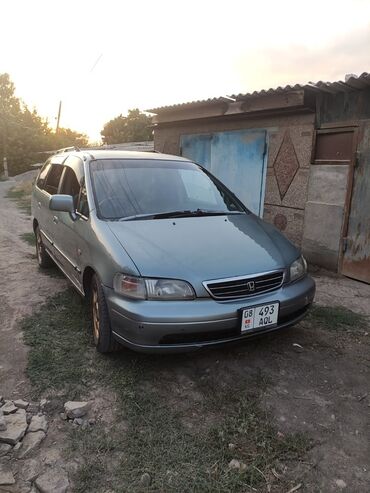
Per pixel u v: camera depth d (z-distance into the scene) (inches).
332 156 233.1
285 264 130.6
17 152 1556.3
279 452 95.5
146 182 163.2
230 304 116.9
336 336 153.5
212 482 87.0
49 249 205.9
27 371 126.0
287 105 241.8
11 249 287.4
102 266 126.5
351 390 120.0
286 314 127.9
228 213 161.8
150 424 103.5
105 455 93.8
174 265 118.0
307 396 116.6
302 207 252.4
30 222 420.5
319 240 242.2
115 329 121.8
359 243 218.4
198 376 125.1
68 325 156.9
